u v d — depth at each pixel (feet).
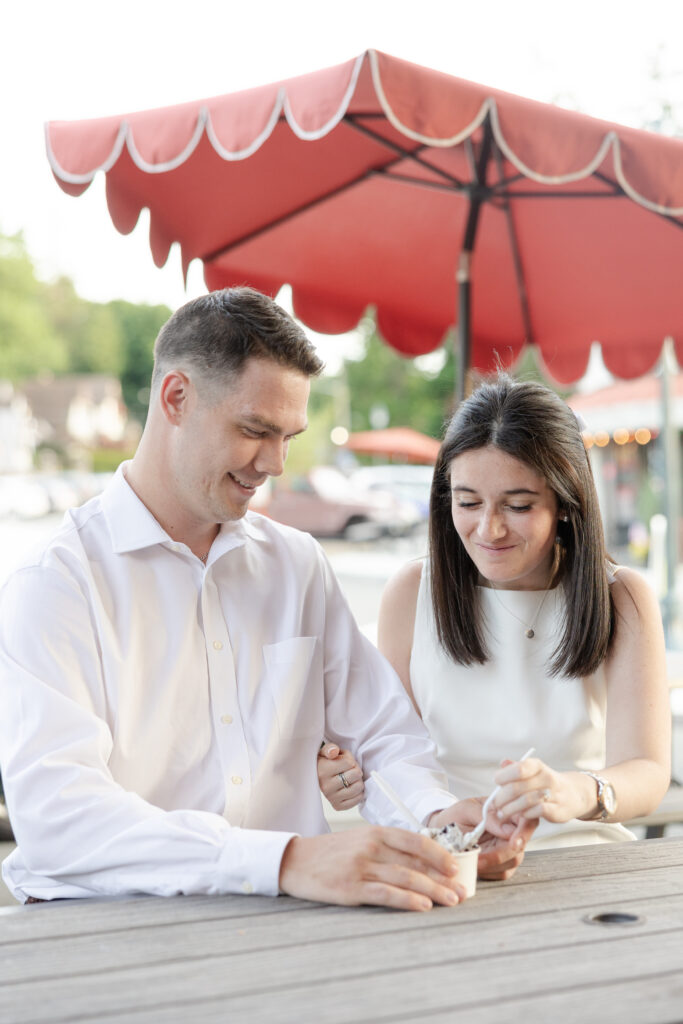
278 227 12.66
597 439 41.09
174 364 5.89
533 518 6.57
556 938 4.39
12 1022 3.64
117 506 6.16
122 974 4.02
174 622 6.15
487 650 7.20
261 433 5.84
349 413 108.06
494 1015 3.69
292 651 6.55
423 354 15.05
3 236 148.87
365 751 6.70
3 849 8.30
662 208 8.63
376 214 13.01
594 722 7.14
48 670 5.64
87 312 181.98
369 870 4.82
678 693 16.71
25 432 161.89
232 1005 3.76
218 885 4.94
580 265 13.73
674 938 4.39
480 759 7.28
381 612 7.79
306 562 6.86
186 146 8.25
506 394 6.64
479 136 11.47
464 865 4.87
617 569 7.22
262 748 6.36
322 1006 3.76
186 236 11.83
